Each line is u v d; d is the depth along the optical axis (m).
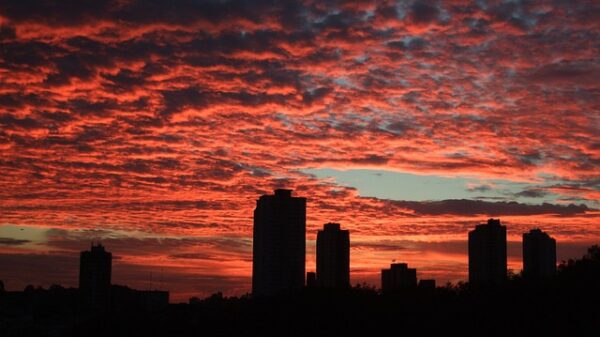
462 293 157.25
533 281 141.12
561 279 135.25
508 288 144.38
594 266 133.88
